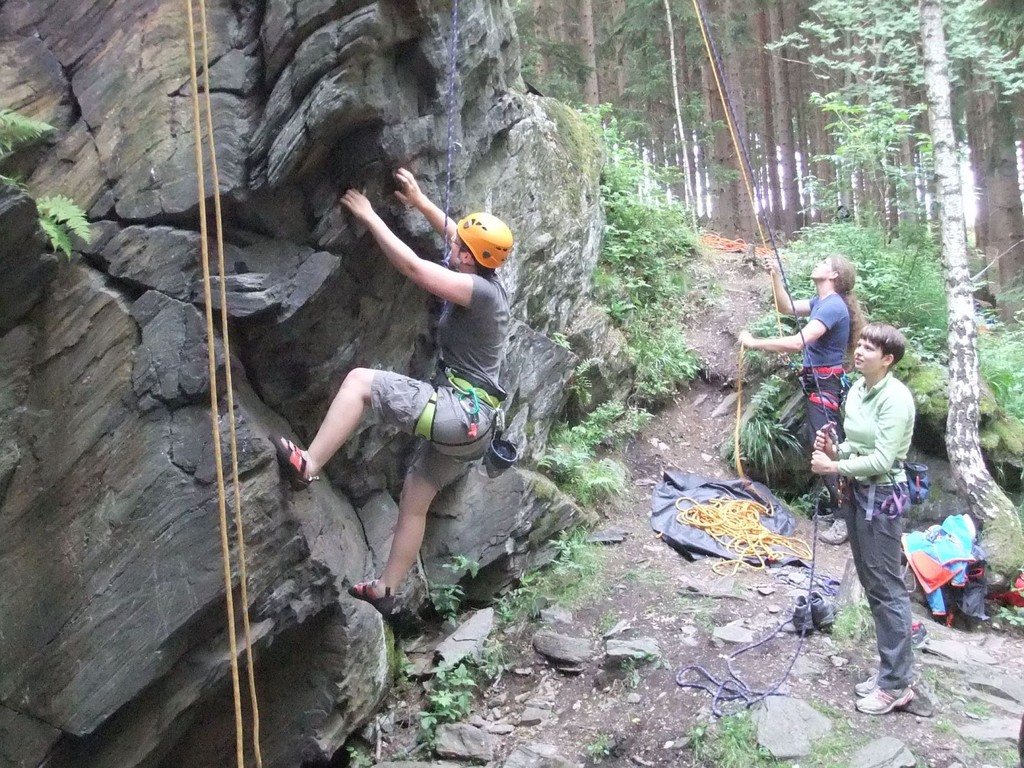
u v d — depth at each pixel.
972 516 5.57
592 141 7.59
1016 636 5.00
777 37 17.41
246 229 3.23
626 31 13.49
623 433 6.60
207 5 3.07
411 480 3.43
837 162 9.07
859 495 3.84
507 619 4.83
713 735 3.82
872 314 7.35
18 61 3.06
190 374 3.04
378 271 3.67
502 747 3.96
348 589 3.71
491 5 4.42
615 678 4.29
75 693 3.02
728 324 7.68
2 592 3.05
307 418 3.79
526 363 5.56
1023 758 2.10
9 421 3.07
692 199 15.73
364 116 3.12
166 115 3.06
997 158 13.30
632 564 5.28
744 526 5.70
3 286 2.94
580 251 6.61
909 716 3.89
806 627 4.46
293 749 3.76
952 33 7.54
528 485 5.10
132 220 3.08
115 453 3.07
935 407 6.09
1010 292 11.75
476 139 4.35
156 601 3.05
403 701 4.32
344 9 2.92
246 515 3.14
